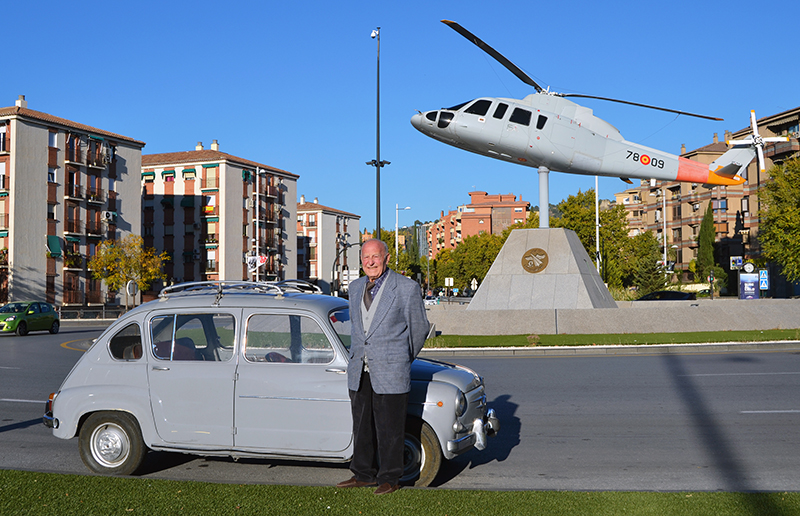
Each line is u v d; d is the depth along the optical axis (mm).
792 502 4504
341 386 5262
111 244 52500
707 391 10328
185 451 5547
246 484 4992
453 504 4465
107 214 54656
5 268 47219
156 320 5742
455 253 108000
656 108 18594
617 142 21234
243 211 68812
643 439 7211
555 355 16766
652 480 5621
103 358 5781
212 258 66125
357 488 4891
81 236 52594
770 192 43531
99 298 53750
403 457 5027
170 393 5555
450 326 21094
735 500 4559
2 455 6664
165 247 67500
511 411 9008
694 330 20781
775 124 57500
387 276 4992
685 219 78000
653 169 21500
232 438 5438
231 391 5441
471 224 143375
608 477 5750
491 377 12570
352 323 5020
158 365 5617
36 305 30062
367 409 4988
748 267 32531
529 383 11641
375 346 4871
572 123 20859
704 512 4293
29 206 48375
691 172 21797
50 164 50000
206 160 66375
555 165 21562
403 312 4918
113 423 5680
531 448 6898
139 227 58719
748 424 7855
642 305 28203
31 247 48469
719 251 71375
